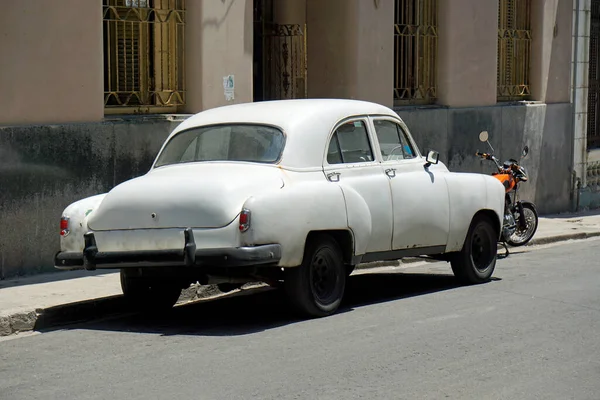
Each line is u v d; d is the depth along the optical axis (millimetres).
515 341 8953
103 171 12680
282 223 9266
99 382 7629
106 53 13086
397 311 10320
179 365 8102
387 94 17000
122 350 8727
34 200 12008
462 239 11695
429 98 18328
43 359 8477
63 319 10195
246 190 9203
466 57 18719
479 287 11852
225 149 10180
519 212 15484
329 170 10086
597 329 9477
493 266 12336
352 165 10375
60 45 12188
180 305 11250
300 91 17203
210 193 9102
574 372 7934
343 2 16359
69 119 12352
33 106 11961
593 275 12805
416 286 12133
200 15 13742
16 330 9758
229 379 7637
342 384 7504
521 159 20016
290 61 17266
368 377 7703
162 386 7469
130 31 13336
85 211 9836
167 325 9898
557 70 21078
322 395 7211
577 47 21500
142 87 13523
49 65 12086
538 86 20734
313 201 9617
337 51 16500
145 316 10586
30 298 10648
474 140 18734
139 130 13047
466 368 8000
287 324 9703
